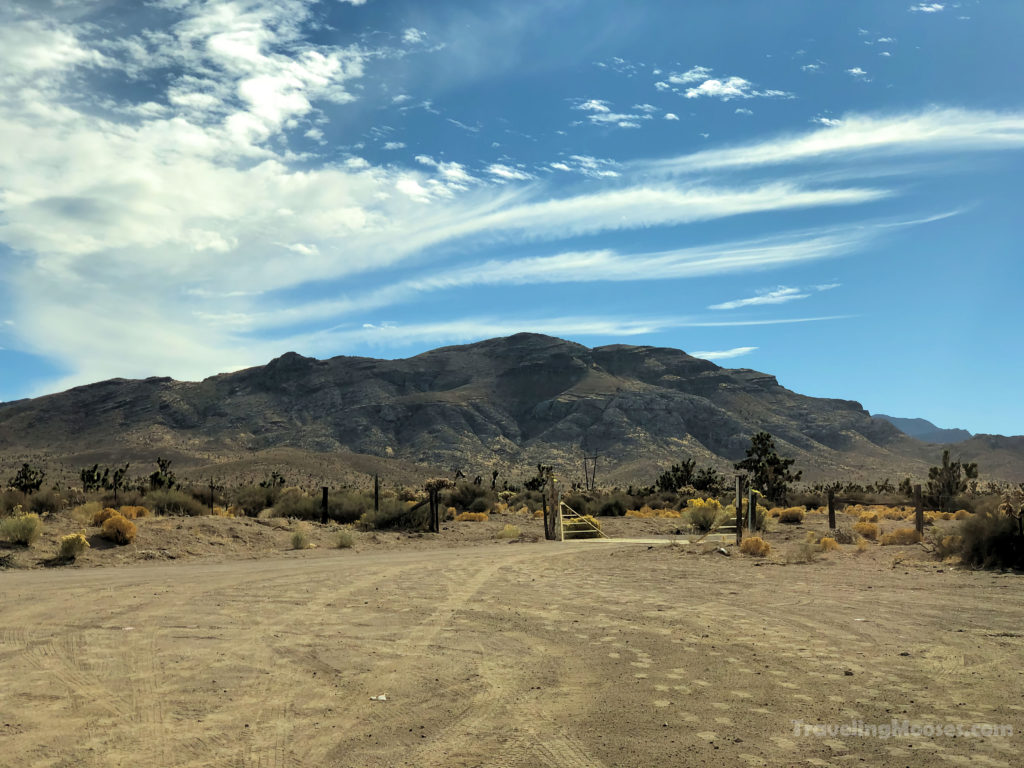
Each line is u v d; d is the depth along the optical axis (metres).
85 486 49.59
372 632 11.42
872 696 8.09
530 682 8.69
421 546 29.08
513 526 37.62
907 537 25.25
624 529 39.59
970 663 9.45
